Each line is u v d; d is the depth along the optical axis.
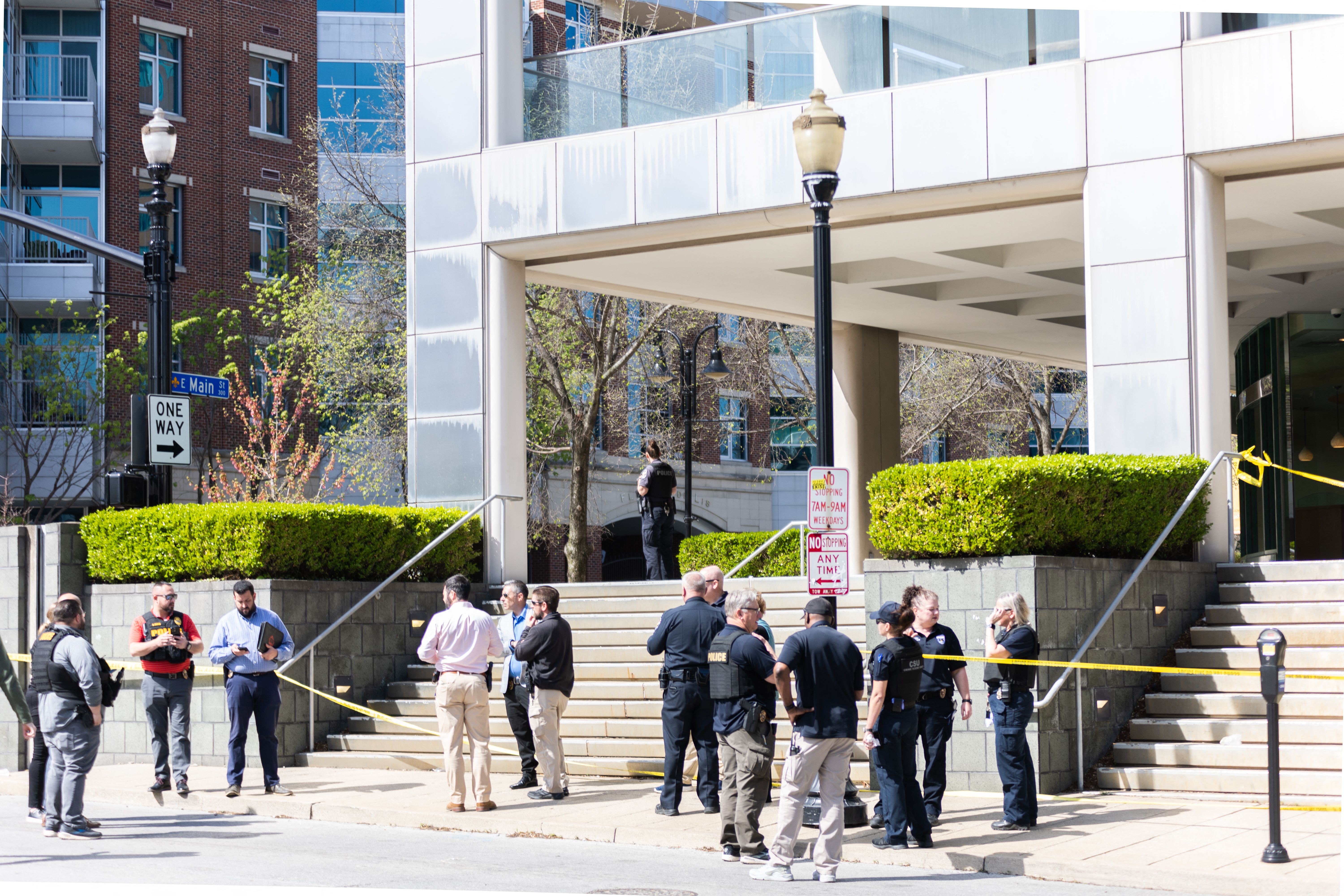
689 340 36.59
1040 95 16.00
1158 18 15.40
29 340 36.41
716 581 11.80
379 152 37.16
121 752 16.28
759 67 17.95
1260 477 15.55
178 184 37.69
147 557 16.12
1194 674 13.21
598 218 18.41
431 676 16.73
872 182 16.89
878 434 24.97
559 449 30.52
